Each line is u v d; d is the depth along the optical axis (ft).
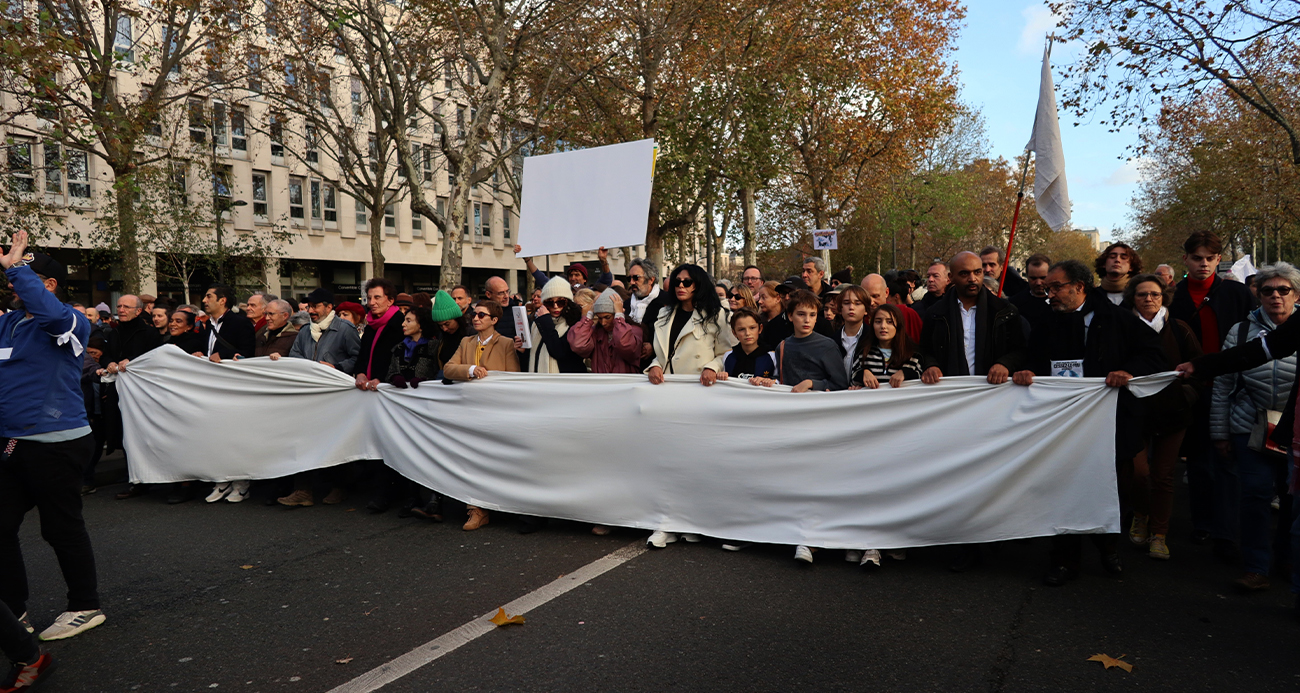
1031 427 15.74
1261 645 12.72
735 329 18.95
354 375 24.56
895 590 15.24
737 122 79.41
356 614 14.32
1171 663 12.05
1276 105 78.18
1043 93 18.70
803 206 114.93
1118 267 19.38
